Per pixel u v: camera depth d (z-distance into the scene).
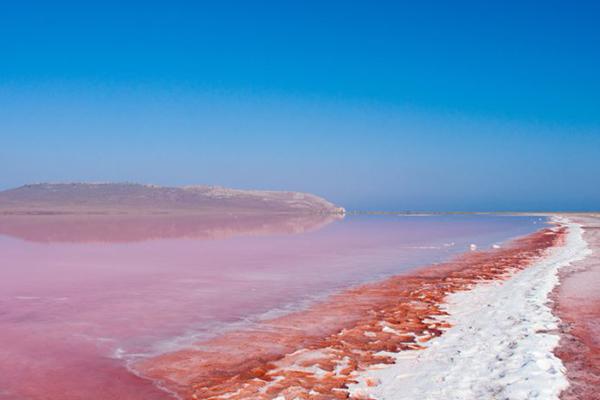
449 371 5.25
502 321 7.17
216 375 5.42
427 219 59.22
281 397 4.66
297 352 6.13
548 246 19.20
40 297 9.50
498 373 5.09
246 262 14.89
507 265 13.71
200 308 8.61
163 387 5.09
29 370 5.55
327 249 19.12
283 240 23.80
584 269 12.19
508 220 52.88
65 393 4.94
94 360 5.90
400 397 4.65
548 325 6.81
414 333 6.86
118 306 8.73
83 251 18.20
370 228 35.91
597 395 4.53
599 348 5.87
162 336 6.89
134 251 18.23
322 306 8.78
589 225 35.44
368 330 7.05
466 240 23.70
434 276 12.09
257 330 7.20
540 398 4.39
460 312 8.02
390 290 10.27
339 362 5.71
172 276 12.14
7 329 7.19
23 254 17.08
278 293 10.00
